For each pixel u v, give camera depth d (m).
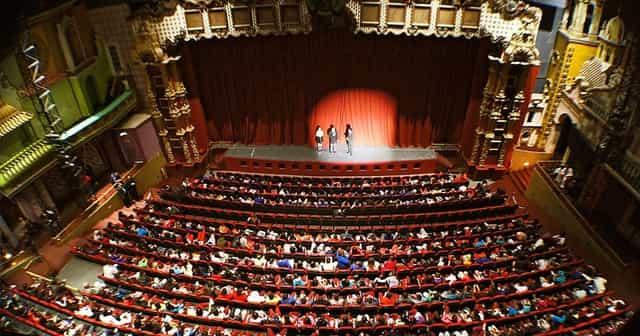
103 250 16.95
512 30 18.31
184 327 13.05
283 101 23.62
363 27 19.88
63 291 14.92
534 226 17.50
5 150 16.62
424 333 12.57
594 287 14.27
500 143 21.14
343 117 23.91
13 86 16.70
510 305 13.80
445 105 22.72
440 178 21.77
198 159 23.50
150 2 19.45
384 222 18.52
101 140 21.47
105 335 12.80
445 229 17.67
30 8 16.97
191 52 21.94
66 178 19.72
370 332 12.87
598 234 16.58
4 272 15.98
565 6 18.83
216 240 17.05
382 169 23.03
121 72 21.52
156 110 21.55
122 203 20.84
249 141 24.73
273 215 18.62
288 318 13.35
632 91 15.67
